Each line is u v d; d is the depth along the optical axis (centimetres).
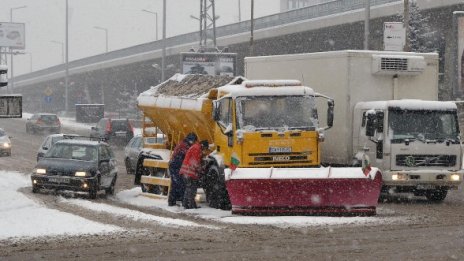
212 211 1842
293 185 1716
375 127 2083
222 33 7275
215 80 2117
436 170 2075
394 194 2347
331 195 1719
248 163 1855
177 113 2147
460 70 4056
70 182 2139
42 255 1205
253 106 1880
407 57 2206
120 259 1175
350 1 5384
